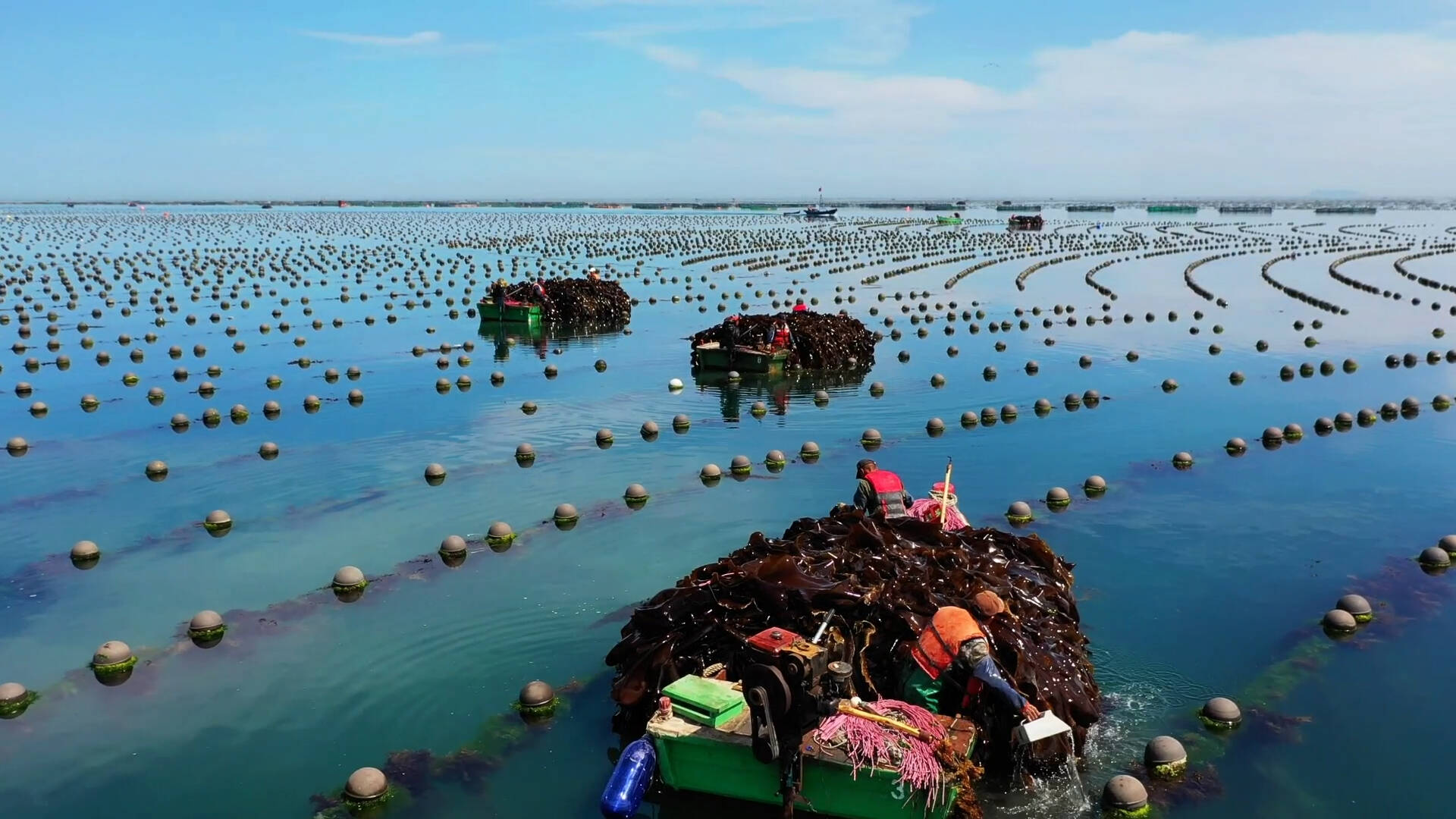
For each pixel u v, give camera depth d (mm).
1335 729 9266
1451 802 8219
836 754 7539
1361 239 94875
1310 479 17188
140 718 9781
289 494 16734
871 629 8758
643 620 9461
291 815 8258
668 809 8172
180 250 75375
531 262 66188
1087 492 16391
